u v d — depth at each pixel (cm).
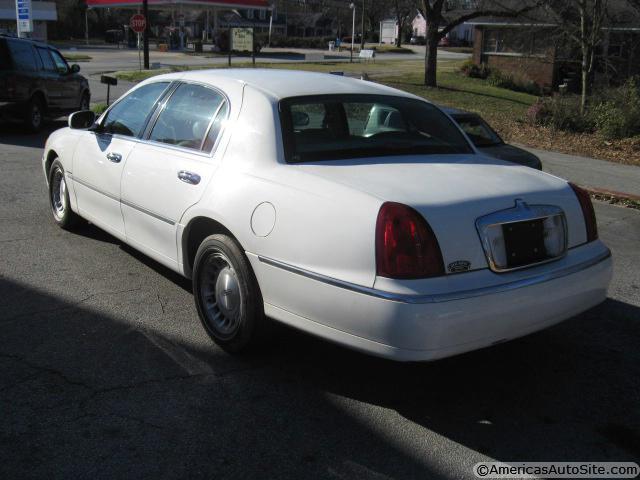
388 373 409
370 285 330
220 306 419
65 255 592
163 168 465
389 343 327
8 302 482
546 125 1827
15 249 601
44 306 479
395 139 443
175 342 433
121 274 552
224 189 407
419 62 4734
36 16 5353
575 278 377
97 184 557
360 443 333
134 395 366
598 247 407
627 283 606
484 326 338
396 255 327
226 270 412
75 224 655
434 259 330
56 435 326
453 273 336
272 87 438
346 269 339
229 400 367
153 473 301
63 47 5172
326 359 422
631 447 342
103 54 4391
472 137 925
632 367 432
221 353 421
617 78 2278
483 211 351
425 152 440
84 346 420
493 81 3234
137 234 505
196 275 430
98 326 450
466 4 3531
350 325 338
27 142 1236
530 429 355
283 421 349
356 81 494
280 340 434
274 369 405
